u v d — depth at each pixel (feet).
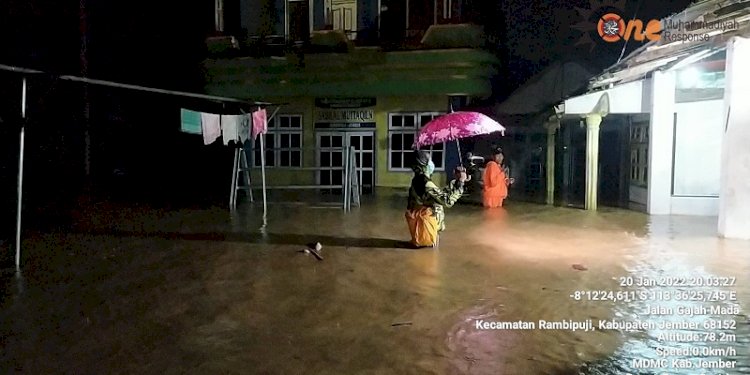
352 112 58.90
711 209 40.24
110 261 26.07
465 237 32.01
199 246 29.48
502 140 62.13
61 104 56.80
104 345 15.93
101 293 21.01
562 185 60.64
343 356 15.16
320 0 58.13
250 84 59.26
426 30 55.06
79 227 35.27
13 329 17.17
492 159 46.21
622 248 28.71
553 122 49.67
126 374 14.07
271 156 60.80
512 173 62.44
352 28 57.62
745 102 29.81
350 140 59.26
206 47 60.13
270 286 21.97
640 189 45.24
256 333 16.90
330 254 27.55
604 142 57.88
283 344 16.02
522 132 61.46
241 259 26.50
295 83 58.08
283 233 33.19
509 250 28.37
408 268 24.72
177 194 54.08
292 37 58.95
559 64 53.57
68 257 26.86
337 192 55.88
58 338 16.46
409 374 14.02
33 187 53.21
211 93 60.34
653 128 40.63
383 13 56.65
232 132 34.78
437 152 57.88
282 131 60.34
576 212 42.22
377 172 58.80
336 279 22.95
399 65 54.80
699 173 40.34
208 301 20.03
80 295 20.75
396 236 32.24
